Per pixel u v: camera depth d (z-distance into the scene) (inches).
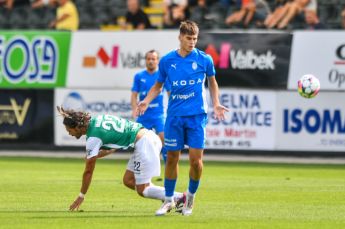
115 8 3196.4
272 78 2645.2
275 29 2915.8
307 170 2231.8
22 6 3260.3
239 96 2667.3
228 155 2657.5
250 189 1761.8
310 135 2615.7
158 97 1967.3
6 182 1875.0
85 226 1179.3
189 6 3004.4
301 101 2625.5
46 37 2815.0
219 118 1294.3
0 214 1325.0
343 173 2150.6
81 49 2785.4
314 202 1528.1
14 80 2827.3
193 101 1269.7
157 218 1277.1
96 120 1293.1
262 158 2588.6
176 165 1298.0
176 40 2714.1
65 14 3085.6
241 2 3006.9
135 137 1317.7
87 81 2778.1
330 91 2610.7
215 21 2997.0
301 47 2645.2
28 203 1488.7
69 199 1556.3
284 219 1277.1
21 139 2822.3
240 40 2677.2
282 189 1760.6
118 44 2755.9
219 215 1322.6
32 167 2276.1
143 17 2970.0
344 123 2596.0
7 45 2839.6
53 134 2797.7
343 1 2974.9
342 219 1280.8
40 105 2805.1
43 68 2812.5
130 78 2748.5
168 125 1283.2
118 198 1579.7
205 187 1801.2
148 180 1323.8
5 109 2839.6
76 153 2733.8
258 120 2645.2
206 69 1283.2
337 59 2620.6
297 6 2906.0
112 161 2506.2
